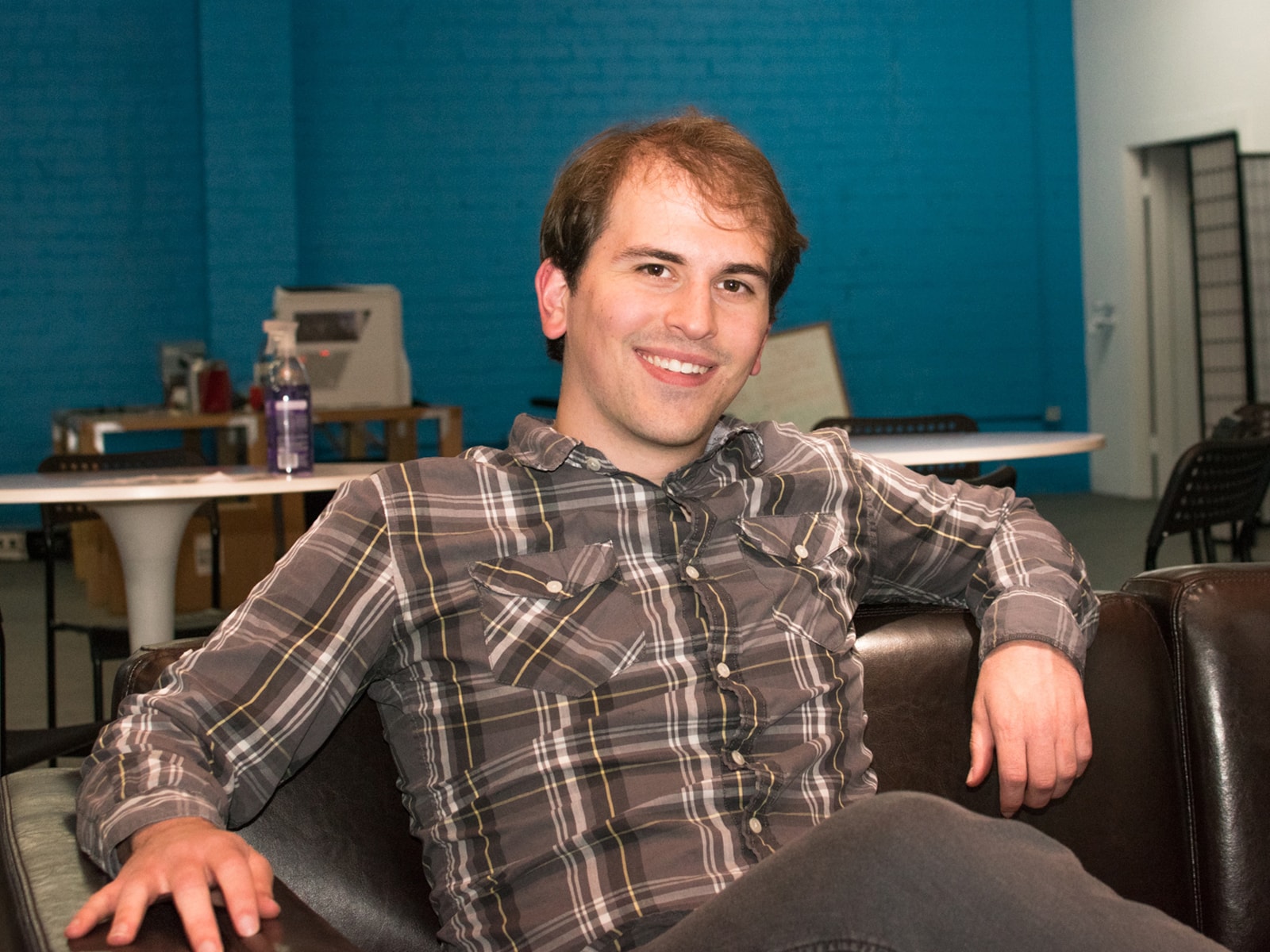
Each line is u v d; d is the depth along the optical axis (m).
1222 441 3.00
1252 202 6.83
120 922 0.77
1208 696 1.28
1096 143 7.89
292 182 6.97
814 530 1.24
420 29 7.36
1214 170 7.00
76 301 7.13
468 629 1.11
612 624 1.13
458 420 5.24
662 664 1.13
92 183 7.10
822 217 7.84
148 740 0.97
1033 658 1.17
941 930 0.75
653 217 1.16
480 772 1.08
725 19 7.67
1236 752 1.27
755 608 1.18
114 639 2.82
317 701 1.06
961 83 7.94
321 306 5.01
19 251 7.06
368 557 1.11
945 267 8.01
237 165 6.90
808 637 1.18
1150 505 7.46
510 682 1.10
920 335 8.00
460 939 1.05
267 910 0.81
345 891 1.12
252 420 5.18
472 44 7.43
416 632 1.12
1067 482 8.17
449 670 1.11
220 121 6.87
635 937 1.02
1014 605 1.21
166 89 7.14
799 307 7.84
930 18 7.88
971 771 1.20
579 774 1.07
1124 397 7.86
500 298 7.58
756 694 1.13
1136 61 7.52
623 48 7.59
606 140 1.22
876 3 7.81
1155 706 1.28
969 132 7.98
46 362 7.12
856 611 1.31
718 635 1.14
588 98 7.59
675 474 1.21
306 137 7.27
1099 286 7.98
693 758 1.10
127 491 2.39
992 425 8.13
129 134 7.12
